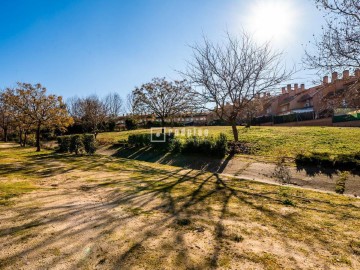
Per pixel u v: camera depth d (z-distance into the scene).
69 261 3.24
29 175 10.11
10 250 3.53
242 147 16.36
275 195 6.91
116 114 64.88
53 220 4.68
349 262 3.37
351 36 9.91
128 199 6.30
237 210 5.49
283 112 51.94
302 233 4.29
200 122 44.66
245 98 16.58
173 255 3.40
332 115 27.55
